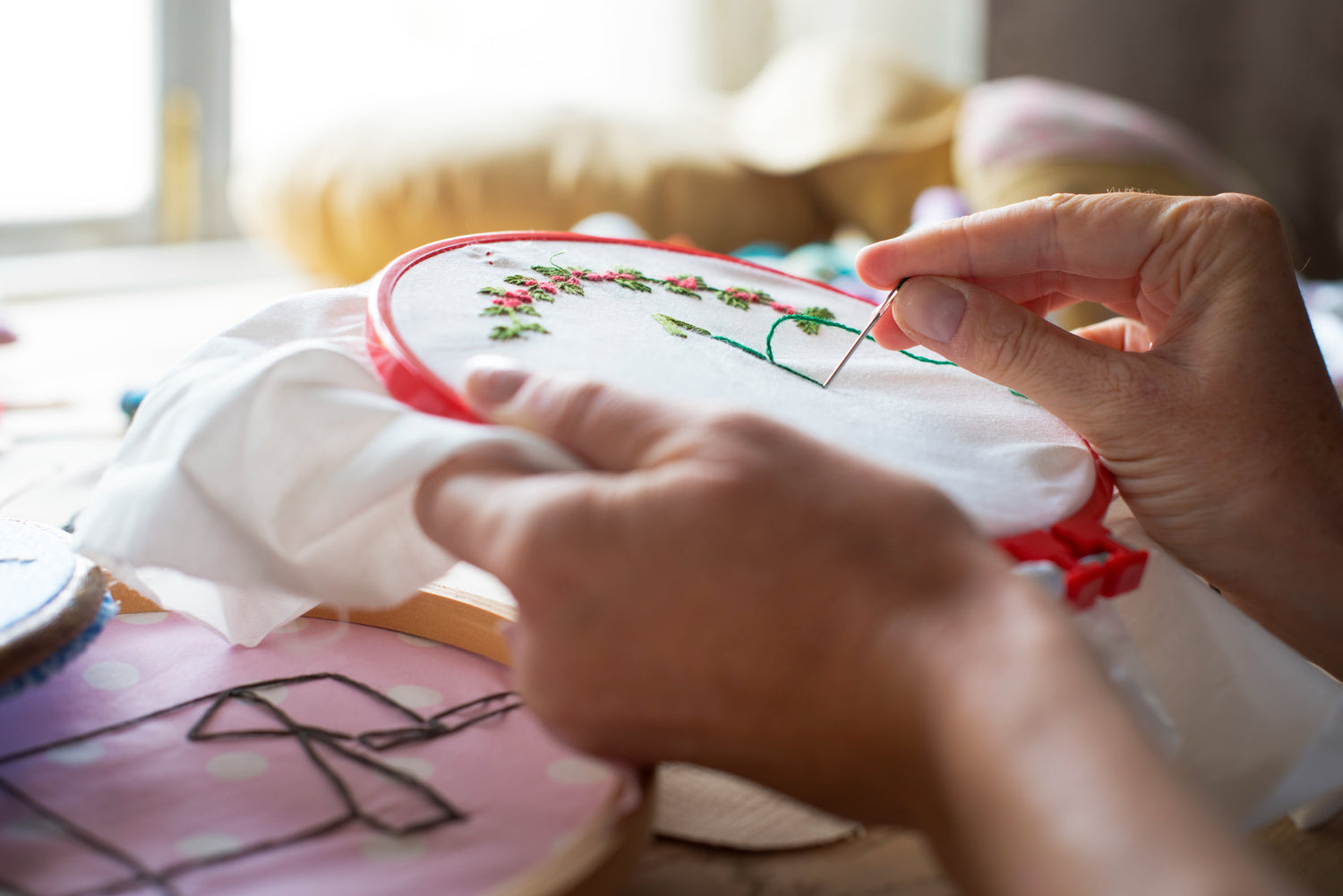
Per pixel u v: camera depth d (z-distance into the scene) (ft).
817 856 1.32
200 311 4.99
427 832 1.12
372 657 1.49
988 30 6.39
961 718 0.80
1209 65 6.19
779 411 1.37
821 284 2.09
